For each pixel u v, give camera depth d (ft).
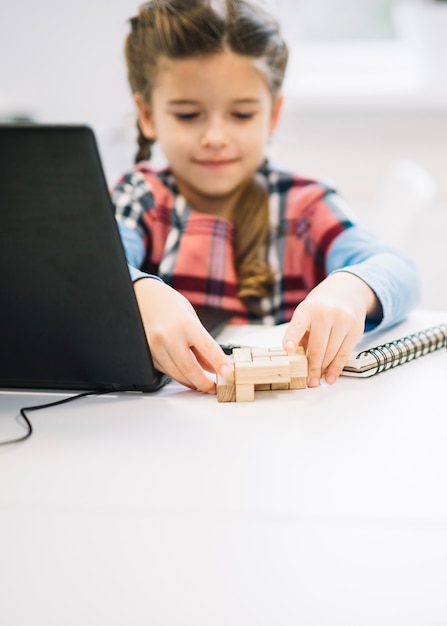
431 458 1.77
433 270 6.59
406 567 1.35
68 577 1.35
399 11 7.07
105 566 1.38
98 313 2.00
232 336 2.76
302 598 1.28
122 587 1.32
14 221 1.84
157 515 1.54
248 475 1.70
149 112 3.93
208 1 3.47
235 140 3.63
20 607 1.28
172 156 3.72
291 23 6.98
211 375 2.37
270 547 1.42
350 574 1.34
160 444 1.87
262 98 3.63
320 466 1.73
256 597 1.29
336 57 7.23
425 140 6.60
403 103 6.50
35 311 2.01
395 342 2.51
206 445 1.86
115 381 2.14
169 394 2.25
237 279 3.80
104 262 1.90
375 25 7.29
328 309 2.32
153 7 3.57
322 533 1.46
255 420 2.01
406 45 7.29
